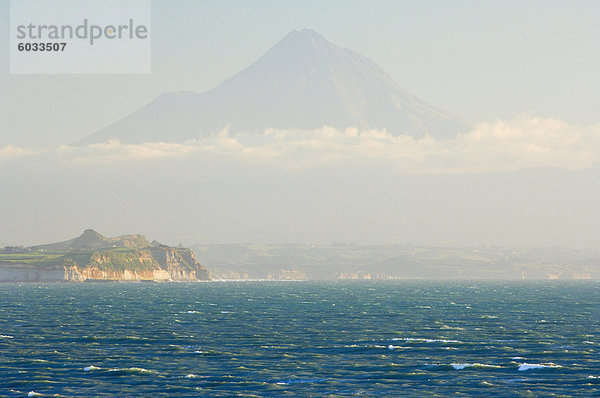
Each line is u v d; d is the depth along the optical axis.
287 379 131.12
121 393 119.88
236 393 119.75
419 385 125.88
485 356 156.88
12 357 155.25
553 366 142.88
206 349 167.88
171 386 125.25
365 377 132.88
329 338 188.88
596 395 117.81
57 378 132.12
